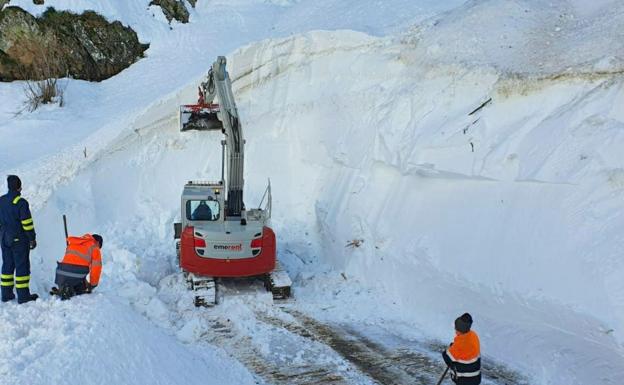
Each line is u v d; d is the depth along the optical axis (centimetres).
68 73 1927
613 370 646
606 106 903
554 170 858
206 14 2133
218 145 1462
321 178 1353
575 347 695
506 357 764
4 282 799
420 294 934
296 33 1552
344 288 1038
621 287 690
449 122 1102
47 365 596
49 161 1420
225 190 1138
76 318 705
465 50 1222
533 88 1024
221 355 800
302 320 919
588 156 840
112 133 1450
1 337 669
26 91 1845
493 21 1245
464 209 949
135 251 1199
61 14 1922
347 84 1413
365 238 1099
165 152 1444
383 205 1110
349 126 1335
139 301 945
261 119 1480
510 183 905
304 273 1104
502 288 816
